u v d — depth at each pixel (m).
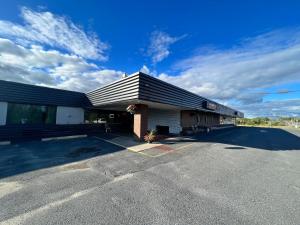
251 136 20.22
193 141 13.83
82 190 4.65
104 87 14.85
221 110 30.12
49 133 14.25
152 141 12.89
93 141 12.84
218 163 7.56
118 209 3.71
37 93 15.31
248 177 5.88
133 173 6.07
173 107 16.73
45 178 5.50
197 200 4.17
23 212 3.56
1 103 13.41
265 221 3.36
